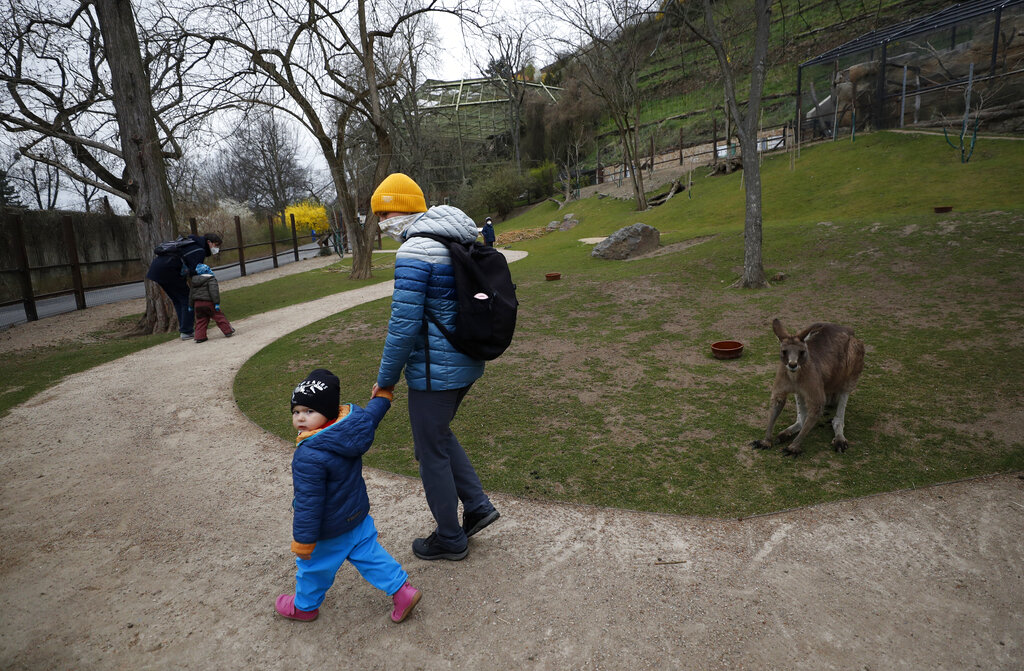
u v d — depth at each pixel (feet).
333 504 8.30
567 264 54.75
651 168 124.98
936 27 76.13
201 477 14.66
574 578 9.87
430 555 10.52
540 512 12.20
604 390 20.16
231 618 9.19
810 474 13.41
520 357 24.82
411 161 133.28
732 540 10.91
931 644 8.07
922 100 80.02
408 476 14.17
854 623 8.55
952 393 17.37
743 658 7.92
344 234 108.37
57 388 23.94
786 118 122.11
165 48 41.04
